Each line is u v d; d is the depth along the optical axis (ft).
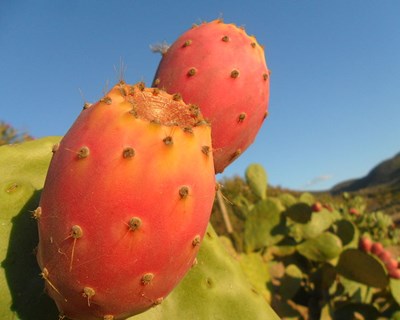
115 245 0.28
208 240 0.48
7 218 0.40
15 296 0.36
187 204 0.29
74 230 0.28
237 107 0.44
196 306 0.44
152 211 0.28
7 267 0.37
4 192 0.42
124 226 0.28
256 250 1.04
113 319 0.32
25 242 0.39
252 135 0.48
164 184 0.28
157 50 0.49
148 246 0.28
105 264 0.29
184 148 0.29
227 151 0.46
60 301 0.32
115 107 0.30
